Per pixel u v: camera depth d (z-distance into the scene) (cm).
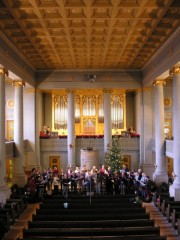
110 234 1166
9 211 1495
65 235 1159
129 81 2712
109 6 1333
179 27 1584
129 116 3091
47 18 1470
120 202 1639
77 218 1329
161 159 2270
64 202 1617
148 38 1817
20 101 2223
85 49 2061
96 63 2514
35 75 2681
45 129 2847
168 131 2764
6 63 1788
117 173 2139
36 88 2684
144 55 2247
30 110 2666
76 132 2992
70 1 1307
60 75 2698
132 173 2105
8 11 1384
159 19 1485
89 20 1499
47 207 1509
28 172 2509
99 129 2994
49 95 3073
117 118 2992
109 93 2717
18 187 2102
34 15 1460
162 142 2273
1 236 1248
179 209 1537
